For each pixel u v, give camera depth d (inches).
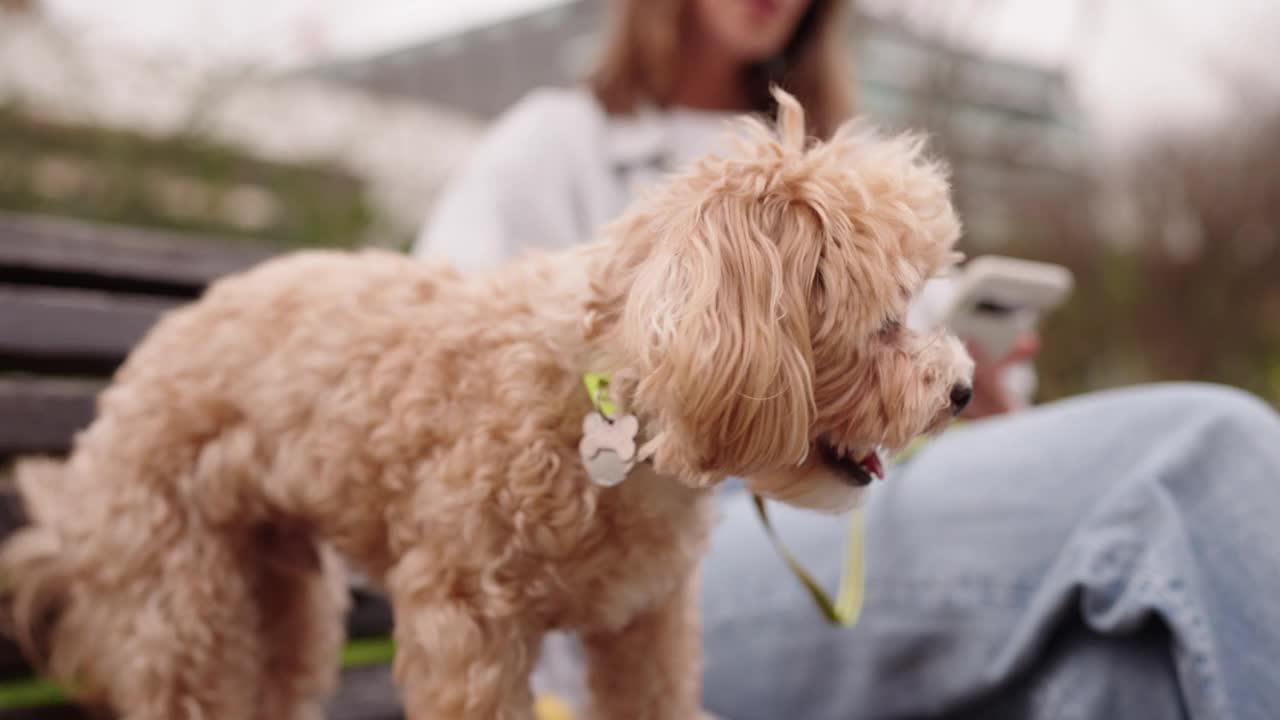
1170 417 62.9
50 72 187.8
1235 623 55.1
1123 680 56.7
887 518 70.0
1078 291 350.3
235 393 58.4
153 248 88.8
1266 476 57.7
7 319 77.2
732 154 51.6
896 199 50.6
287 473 56.2
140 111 199.3
